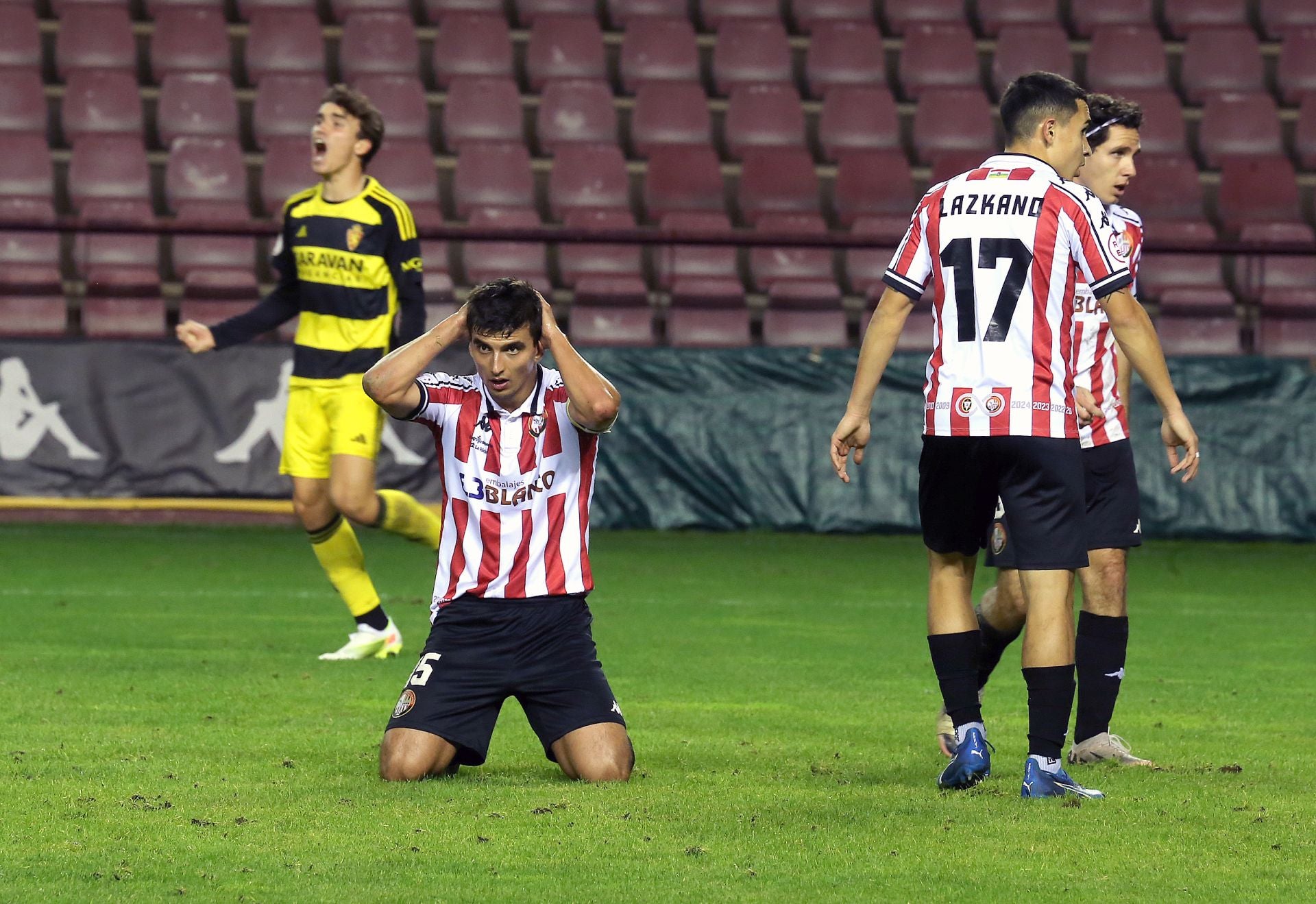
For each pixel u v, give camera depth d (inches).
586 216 2180.1
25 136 2151.8
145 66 2375.7
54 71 2351.1
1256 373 1852.9
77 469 1779.0
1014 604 706.8
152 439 1790.1
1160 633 1172.5
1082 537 605.3
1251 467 1846.7
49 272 2037.4
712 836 533.0
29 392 1775.3
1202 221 2265.0
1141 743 744.3
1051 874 488.7
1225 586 1486.2
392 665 954.7
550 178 2261.3
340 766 649.0
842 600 1322.6
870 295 2139.5
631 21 2431.1
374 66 2337.6
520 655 627.2
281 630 1104.8
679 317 2090.3
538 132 2326.5
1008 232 602.2
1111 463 695.7
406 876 477.7
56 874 476.7
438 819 553.0
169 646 1019.9
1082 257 603.8
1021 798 601.6
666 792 606.2
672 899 456.1
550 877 478.0
